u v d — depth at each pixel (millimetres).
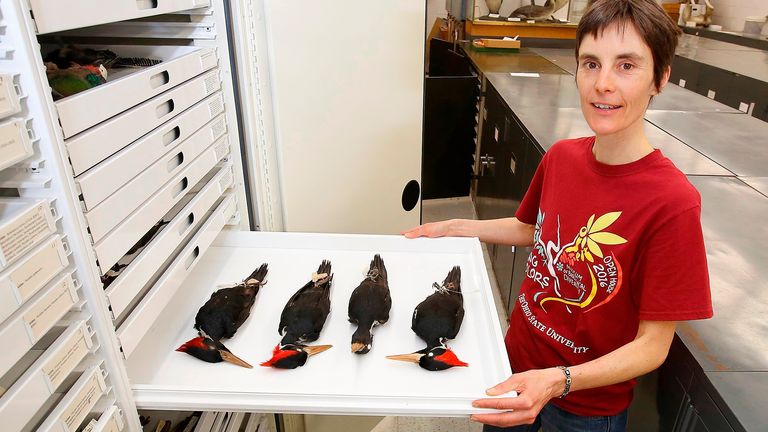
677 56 3703
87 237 651
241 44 1136
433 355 922
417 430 1933
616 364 894
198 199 1011
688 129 2254
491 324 1002
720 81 3223
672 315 873
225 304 986
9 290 527
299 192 1411
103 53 975
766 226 1420
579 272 1012
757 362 931
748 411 819
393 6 1501
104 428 702
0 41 531
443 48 4660
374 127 1579
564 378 873
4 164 517
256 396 821
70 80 759
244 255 1259
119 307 739
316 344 987
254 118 1222
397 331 1033
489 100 3221
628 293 970
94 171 667
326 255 1271
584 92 915
